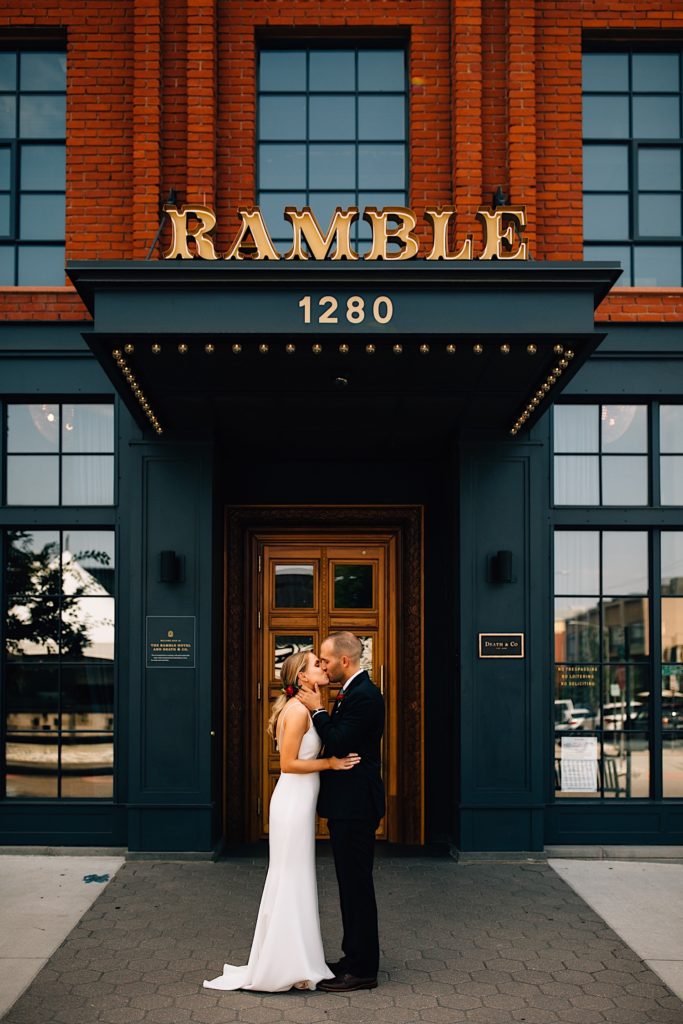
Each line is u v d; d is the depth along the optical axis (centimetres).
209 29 791
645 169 832
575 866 726
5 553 789
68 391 783
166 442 758
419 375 635
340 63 835
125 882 675
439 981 502
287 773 493
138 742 737
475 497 763
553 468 800
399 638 831
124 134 802
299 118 830
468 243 598
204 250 580
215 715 763
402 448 820
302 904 488
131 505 757
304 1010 464
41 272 816
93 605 789
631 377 793
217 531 783
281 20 814
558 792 783
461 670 749
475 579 757
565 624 795
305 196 826
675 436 815
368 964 492
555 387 646
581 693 792
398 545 841
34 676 785
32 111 825
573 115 811
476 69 792
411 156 809
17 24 809
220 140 805
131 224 795
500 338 564
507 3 805
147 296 555
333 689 839
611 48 837
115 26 807
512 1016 461
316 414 720
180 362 605
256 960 487
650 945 558
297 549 841
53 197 821
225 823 799
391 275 552
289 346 571
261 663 836
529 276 552
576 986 498
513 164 787
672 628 801
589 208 828
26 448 802
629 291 793
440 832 810
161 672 743
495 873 706
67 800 768
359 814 489
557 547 800
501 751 744
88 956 536
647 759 790
